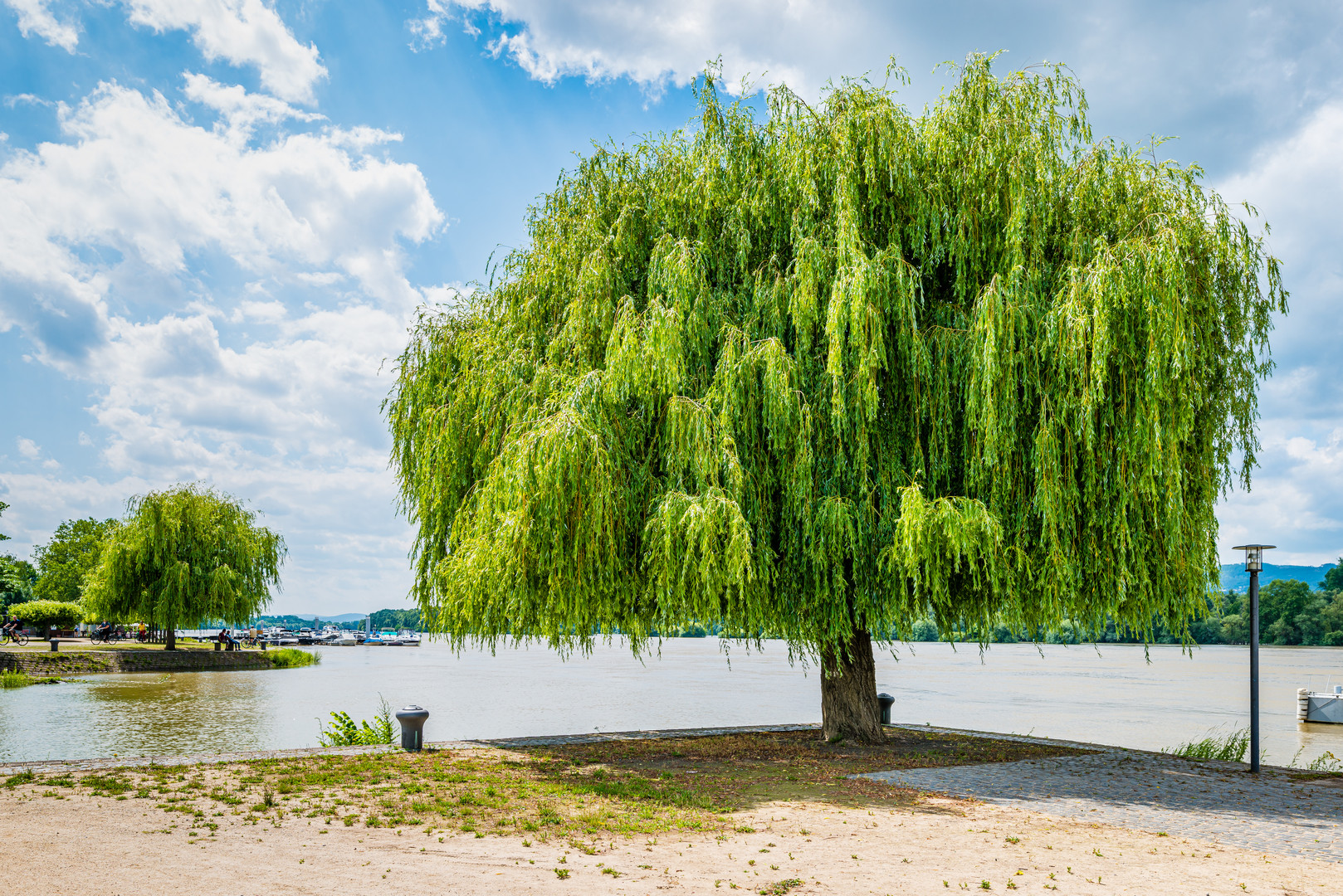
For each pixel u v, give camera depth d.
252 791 10.99
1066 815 10.16
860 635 16.25
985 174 13.20
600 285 14.14
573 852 8.21
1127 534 11.91
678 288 13.34
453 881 7.13
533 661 82.38
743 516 12.38
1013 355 12.27
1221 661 93.00
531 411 13.46
